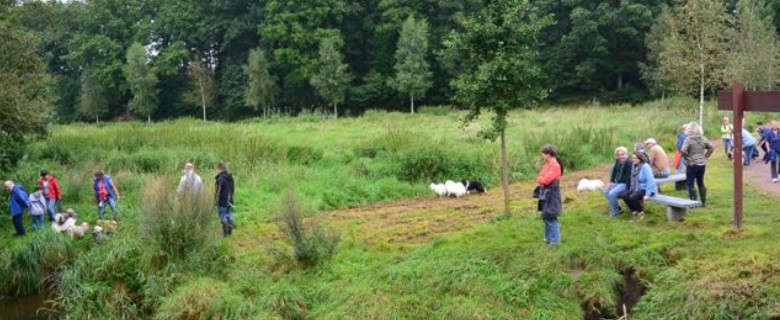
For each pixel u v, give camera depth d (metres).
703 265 8.70
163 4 65.94
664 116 31.81
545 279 9.11
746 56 35.34
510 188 17.59
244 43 62.16
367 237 12.42
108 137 24.28
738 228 9.84
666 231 10.29
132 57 57.78
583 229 10.80
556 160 9.98
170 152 20.41
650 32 49.78
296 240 10.92
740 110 9.60
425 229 12.86
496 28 12.02
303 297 9.65
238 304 9.46
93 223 14.49
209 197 11.88
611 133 23.25
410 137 22.41
